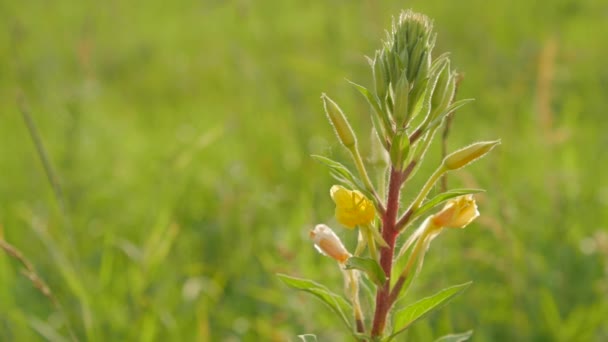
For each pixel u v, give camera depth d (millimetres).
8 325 785
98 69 2129
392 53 546
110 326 799
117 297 855
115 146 1446
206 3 2082
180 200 1075
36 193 1134
